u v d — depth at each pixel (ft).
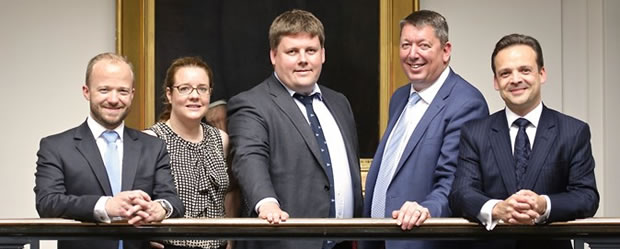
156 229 11.63
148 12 23.61
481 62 24.44
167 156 14.11
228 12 23.91
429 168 14.34
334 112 15.24
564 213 11.51
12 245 11.60
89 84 13.78
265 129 14.40
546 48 24.47
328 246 14.46
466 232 11.69
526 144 12.79
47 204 12.57
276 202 13.60
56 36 23.98
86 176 13.50
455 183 12.89
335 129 15.02
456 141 14.21
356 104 24.02
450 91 14.78
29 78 23.88
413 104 15.06
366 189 15.28
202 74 15.43
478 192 12.23
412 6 23.95
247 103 14.55
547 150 12.57
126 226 11.67
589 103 24.53
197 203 15.07
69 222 11.60
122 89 13.73
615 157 24.17
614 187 24.17
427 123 14.55
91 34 24.06
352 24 24.03
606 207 24.21
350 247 14.90
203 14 23.86
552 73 24.47
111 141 13.85
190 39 23.80
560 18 24.45
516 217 11.41
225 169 15.53
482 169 12.82
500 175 12.69
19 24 23.91
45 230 11.59
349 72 23.99
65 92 23.98
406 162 14.49
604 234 11.49
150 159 13.85
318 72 14.76
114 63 13.78
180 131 15.44
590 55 24.54
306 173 14.42
